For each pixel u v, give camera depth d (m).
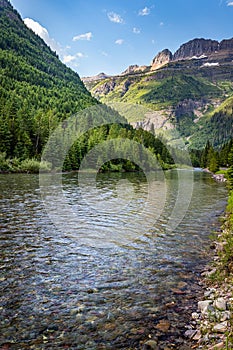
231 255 10.70
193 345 5.83
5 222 16.44
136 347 5.88
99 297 8.11
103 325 6.72
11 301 7.84
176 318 6.96
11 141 65.50
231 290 7.93
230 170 32.75
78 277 9.48
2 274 9.59
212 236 14.54
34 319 6.97
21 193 27.41
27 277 9.40
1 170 54.28
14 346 5.96
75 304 7.71
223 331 5.99
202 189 36.22
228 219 18.05
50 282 9.06
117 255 11.66
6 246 12.43
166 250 12.40
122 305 7.66
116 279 9.35
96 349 5.86
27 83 184.75
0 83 158.25
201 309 7.32
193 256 11.67
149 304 7.70
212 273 9.64
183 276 9.63
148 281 9.22
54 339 6.20
